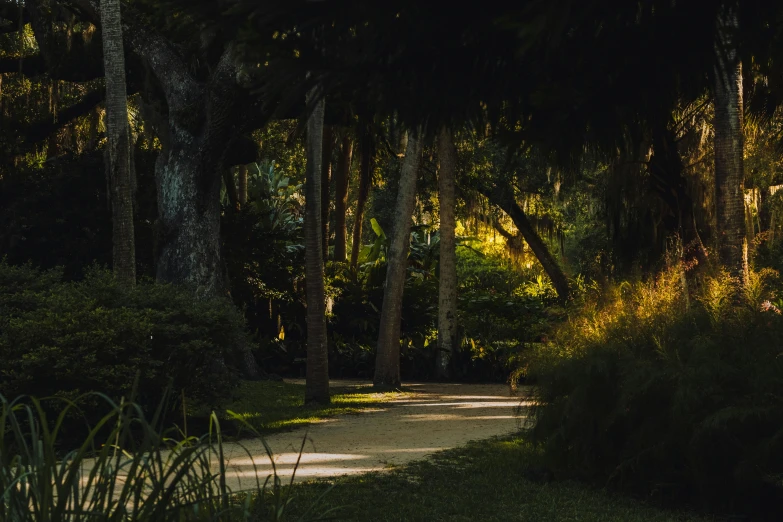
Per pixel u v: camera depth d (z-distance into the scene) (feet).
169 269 60.23
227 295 63.10
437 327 82.79
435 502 21.53
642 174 51.70
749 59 15.02
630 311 26.78
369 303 83.56
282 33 14.61
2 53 79.92
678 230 45.16
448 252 73.41
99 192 74.02
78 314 31.73
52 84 75.72
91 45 64.59
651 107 15.80
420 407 47.85
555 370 25.20
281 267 82.07
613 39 14.35
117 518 7.85
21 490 7.83
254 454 28.91
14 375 30.09
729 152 38.52
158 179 61.31
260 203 93.45
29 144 79.00
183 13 15.15
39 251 72.69
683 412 21.26
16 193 75.25
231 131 59.36
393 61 14.67
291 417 41.83
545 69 14.79
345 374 78.95
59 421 7.97
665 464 22.30
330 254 111.75
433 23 13.99
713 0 14.26
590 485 24.03
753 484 20.40
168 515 8.53
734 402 20.74
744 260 37.96
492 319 81.76
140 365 32.19
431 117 15.97
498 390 61.46
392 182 88.53
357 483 23.54
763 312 22.77
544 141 15.64
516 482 24.45
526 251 115.44
